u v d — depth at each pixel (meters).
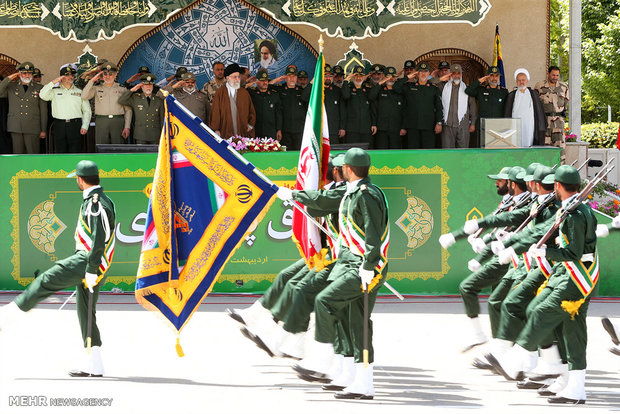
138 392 7.55
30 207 13.14
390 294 13.00
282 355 8.70
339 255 7.74
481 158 12.84
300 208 8.34
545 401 7.36
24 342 9.74
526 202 8.75
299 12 18.97
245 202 8.13
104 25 18.94
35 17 18.86
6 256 13.17
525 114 16.30
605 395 7.57
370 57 19.14
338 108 16.34
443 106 16.73
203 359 8.98
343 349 7.86
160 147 8.12
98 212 8.03
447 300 12.59
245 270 12.95
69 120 15.80
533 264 8.28
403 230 12.91
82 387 7.73
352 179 7.62
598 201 15.24
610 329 8.86
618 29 30.81
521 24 19.17
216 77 16.80
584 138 28.20
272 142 13.16
